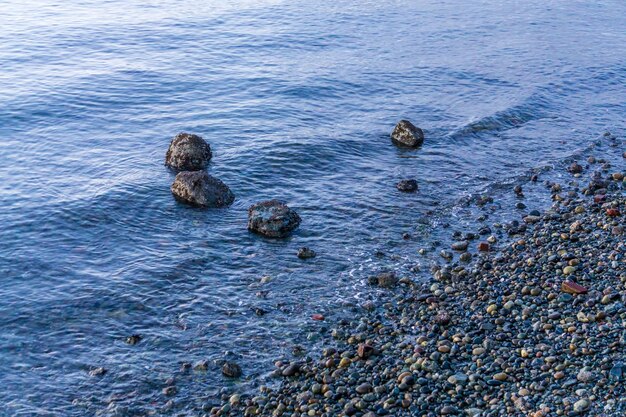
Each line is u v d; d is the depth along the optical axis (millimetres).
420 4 57719
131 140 29234
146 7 53375
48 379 16031
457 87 37500
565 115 34281
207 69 38844
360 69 39781
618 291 18141
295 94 35406
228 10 53062
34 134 29344
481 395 14594
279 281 20031
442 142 30516
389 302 18875
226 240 22078
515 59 42844
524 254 21047
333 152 28781
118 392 15703
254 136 29891
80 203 23672
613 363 14984
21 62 38625
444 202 25141
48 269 20141
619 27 52250
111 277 19891
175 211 23656
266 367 16438
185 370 16359
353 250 21828
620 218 23016
